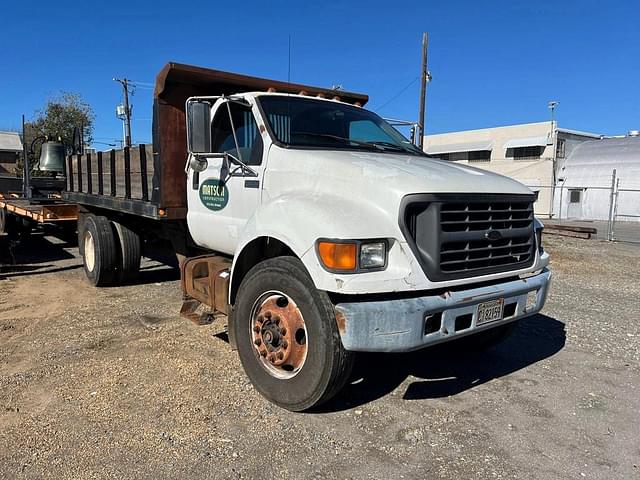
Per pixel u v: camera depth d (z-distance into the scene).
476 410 3.97
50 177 12.88
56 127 39.12
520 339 5.75
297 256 3.63
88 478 3.00
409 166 3.99
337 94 6.36
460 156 44.16
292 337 3.74
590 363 5.02
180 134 5.68
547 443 3.49
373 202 3.53
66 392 4.09
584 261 12.05
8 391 4.11
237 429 3.57
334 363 3.47
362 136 5.01
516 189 4.10
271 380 3.90
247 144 4.69
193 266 5.12
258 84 5.82
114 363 4.70
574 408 4.02
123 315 6.24
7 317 6.16
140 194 6.38
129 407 3.86
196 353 4.96
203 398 4.02
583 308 7.26
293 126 4.64
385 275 3.34
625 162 34.69
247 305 4.03
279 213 3.79
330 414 3.84
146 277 8.55
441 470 3.16
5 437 3.43
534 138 38.50
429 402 4.09
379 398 4.14
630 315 6.91
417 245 3.48
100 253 7.44
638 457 3.34
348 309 3.33
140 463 3.15
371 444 3.44
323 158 4.04
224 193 4.88
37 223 11.25
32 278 8.52
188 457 3.23
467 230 3.67
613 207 17.77
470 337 5.11
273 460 3.22
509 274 3.96
